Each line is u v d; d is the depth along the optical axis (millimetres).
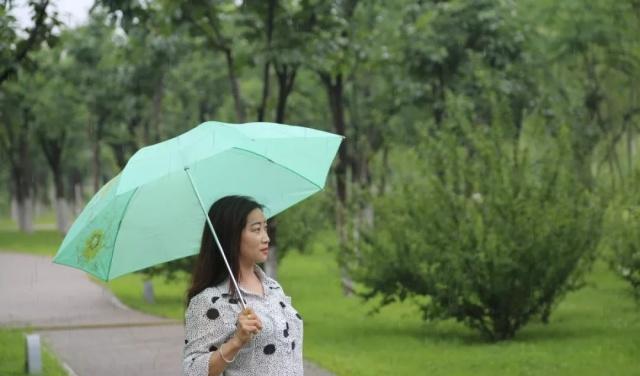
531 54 36438
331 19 25297
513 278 19828
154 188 6496
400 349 19703
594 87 39969
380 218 21234
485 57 32906
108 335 22797
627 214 21266
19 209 76312
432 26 32625
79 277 40219
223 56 52094
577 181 20312
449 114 22219
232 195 6496
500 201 19672
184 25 25109
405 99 35219
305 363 17844
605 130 39344
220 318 6320
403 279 20859
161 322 25406
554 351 18391
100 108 57219
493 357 17938
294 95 47125
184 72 53906
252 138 6801
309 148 6988
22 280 39281
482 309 20406
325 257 48125
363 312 27016
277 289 6672
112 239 6375
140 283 38250
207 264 6461
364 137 43188
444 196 20219
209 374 6203
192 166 6641
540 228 19594
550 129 31609
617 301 26453
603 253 27125
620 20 36531
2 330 24188
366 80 42281
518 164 20312
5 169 93375
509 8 33562
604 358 17266
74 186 97875
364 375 16266
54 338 22547
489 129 22328
